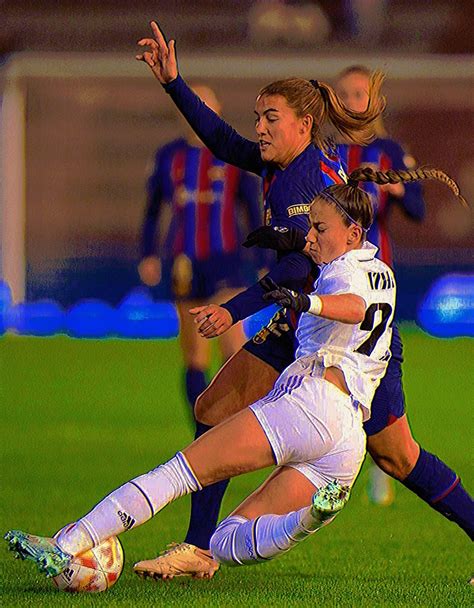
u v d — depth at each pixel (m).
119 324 85.50
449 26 104.75
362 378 18.81
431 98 101.62
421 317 86.06
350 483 19.00
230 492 33.06
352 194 19.03
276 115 20.66
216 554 19.08
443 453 38.88
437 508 21.78
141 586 21.16
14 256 89.75
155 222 39.16
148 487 19.12
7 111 94.25
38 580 21.53
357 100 28.45
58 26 102.88
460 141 101.81
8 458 37.78
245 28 102.31
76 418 47.12
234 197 38.16
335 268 18.66
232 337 35.84
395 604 19.69
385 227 29.44
